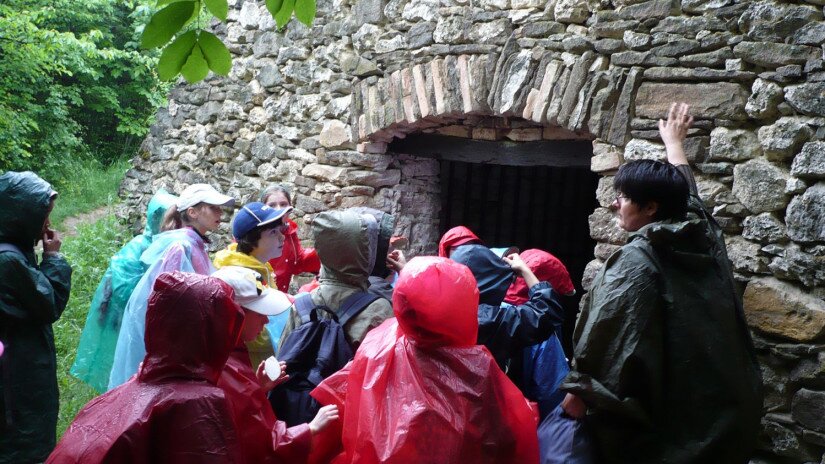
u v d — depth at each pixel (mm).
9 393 3598
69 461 2043
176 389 2148
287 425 2816
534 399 3090
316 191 6047
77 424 2141
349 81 5762
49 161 12148
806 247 3371
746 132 3623
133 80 14953
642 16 4016
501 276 3049
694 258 2592
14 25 10781
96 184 11781
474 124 5301
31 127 12164
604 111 4109
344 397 2729
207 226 4434
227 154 6969
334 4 5910
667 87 3879
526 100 4516
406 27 5293
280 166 6391
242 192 6742
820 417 3248
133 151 14641
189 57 2354
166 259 4035
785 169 3492
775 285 3449
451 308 2441
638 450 2576
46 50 11570
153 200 4812
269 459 2445
